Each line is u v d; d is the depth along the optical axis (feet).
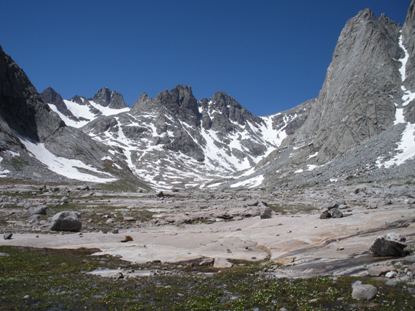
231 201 242.78
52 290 79.10
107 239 135.74
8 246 119.34
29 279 86.94
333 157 510.58
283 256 110.63
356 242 116.16
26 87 584.40
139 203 236.84
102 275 91.45
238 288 78.13
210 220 178.60
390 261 88.69
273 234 140.77
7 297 73.46
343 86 587.27
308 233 136.05
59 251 116.78
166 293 76.33
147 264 104.12
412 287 70.59
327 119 590.55
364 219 150.00
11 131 494.59
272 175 587.68
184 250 120.37
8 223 165.58
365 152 419.95
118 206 221.25
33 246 123.03
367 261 92.99
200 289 79.30
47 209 202.49
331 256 102.53
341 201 214.28
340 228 138.21
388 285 71.92
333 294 69.77
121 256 111.96
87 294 75.87
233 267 100.94
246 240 134.82
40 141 550.77
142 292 77.46
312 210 201.16
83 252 116.47
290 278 83.71
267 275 88.22
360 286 68.90
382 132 461.37
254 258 111.86
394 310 61.52
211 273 94.94
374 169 356.18
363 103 517.55
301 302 67.46
